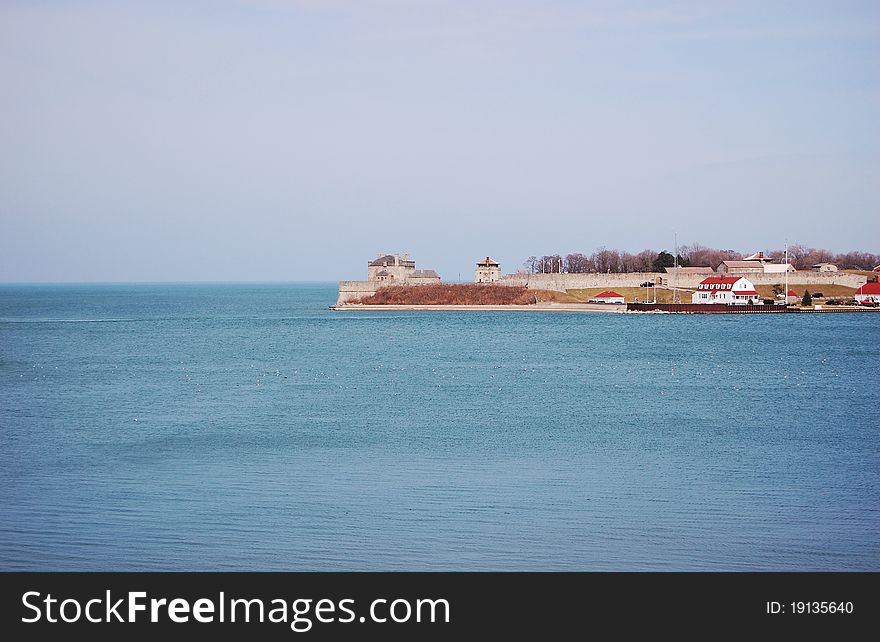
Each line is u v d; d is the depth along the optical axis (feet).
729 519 152.76
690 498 164.45
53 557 137.69
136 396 296.51
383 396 296.10
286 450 205.57
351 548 140.36
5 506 160.56
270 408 269.23
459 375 359.25
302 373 366.63
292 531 147.84
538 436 222.48
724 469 185.98
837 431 229.04
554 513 155.74
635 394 301.22
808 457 197.36
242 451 204.33
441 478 178.81
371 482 175.63
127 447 209.36
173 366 396.98
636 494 166.91
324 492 168.76
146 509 158.81
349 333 619.67
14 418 250.98
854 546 140.77
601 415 255.70
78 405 275.80
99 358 437.17
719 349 473.67
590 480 177.06
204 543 142.41
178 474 182.50
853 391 307.17
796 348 475.72
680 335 577.84
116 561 136.46
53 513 156.76
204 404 277.85
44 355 454.40
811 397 293.02
